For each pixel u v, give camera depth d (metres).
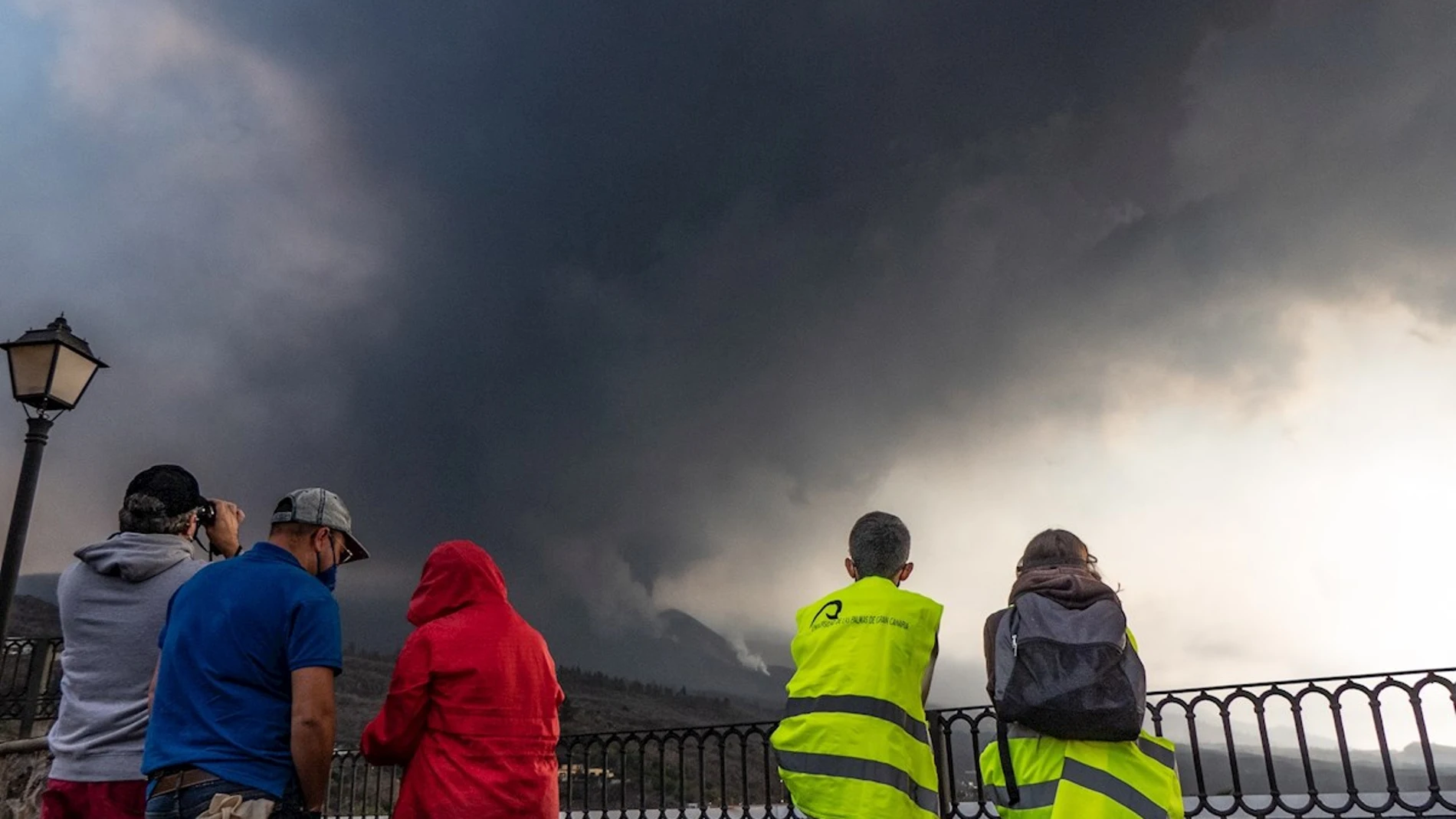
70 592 3.40
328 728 2.88
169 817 2.70
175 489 3.54
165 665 2.91
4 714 10.43
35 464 6.76
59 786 3.23
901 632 3.19
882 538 3.58
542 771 3.28
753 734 6.38
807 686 3.21
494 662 3.24
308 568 3.34
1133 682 2.89
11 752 6.74
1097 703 2.81
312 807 2.88
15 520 6.56
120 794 3.21
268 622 2.92
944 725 5.52
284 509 3.34
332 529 3.38
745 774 6.29
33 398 6.75
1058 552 3.43
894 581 3.62
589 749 7.44
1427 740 4.48
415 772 3.16
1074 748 2.90
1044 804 2.91
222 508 3.85
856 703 3.07
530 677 3.35
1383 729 4.62
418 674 3.18
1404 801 4.48
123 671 3.31
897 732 3.05
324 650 2.92
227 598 2.94
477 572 3.49
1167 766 2.95
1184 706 5.20
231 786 2.71
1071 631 2.96
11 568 6.49
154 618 3.37
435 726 3.18
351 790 8.08
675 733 6.87
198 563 3.56
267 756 2.82
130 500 3.50
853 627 3.23
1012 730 3.11
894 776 2.96
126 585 3.39
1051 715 2.85
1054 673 2.88
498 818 3.05
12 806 6.70
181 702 2.83
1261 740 4.91
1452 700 4.45
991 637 3.29
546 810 3.25
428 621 3.39
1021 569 3.49
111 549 3.40
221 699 2.81
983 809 5.05
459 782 3.07
